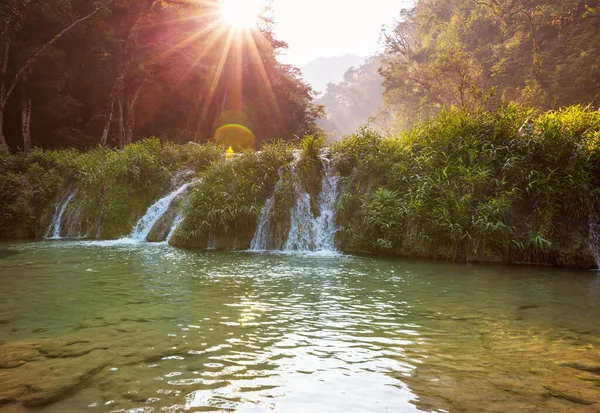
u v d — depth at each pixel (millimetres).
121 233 14828
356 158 13594
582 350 4203
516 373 3574
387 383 3346
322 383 3336
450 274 8609
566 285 7621
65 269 8633
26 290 6699
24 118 28750
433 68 46656
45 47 26547
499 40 48906
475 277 8320
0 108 25719
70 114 33094
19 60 28000
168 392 3135
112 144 36469
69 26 28656
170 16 36906
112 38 31703
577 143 10836
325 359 3879
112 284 7227
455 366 3732
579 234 9992
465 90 43969
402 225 11438
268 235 12609
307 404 2965
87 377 3383
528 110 12609
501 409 2896
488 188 11047
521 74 40500
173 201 14547
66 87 32625
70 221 15633
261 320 5172
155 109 40781
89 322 4973
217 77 42750
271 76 56125
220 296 6438
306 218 12867
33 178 17078
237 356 3922
